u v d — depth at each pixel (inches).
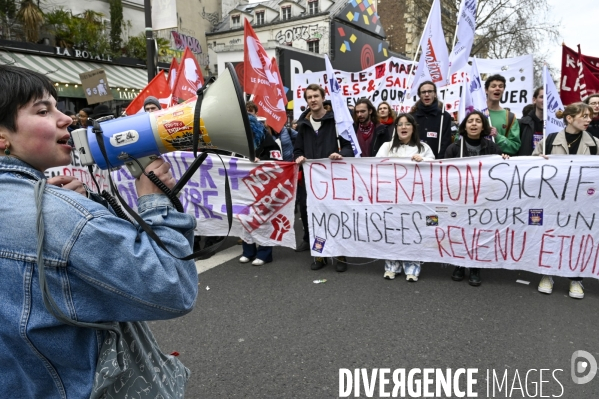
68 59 498.0
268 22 1097.4
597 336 114.0
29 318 32.9
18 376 35.6
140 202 41.5
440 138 184.1
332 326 121.1
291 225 175.2
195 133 41.8
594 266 138.9
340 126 171.8
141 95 244.7
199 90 44.6
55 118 38.4
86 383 35.9
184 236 41.0
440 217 154.1
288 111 463.2
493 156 146.7
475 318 124.8
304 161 168.1
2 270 33.2
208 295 146.1
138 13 668.7
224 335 117.6
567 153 151.7
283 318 126.8
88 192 45.9
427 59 199.6
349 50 773.9
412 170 155.5
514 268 148.9
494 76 189.0
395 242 160.2
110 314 35.7
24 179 34.8
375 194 160.6
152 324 124.6
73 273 33.3
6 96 35.1
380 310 131.0
